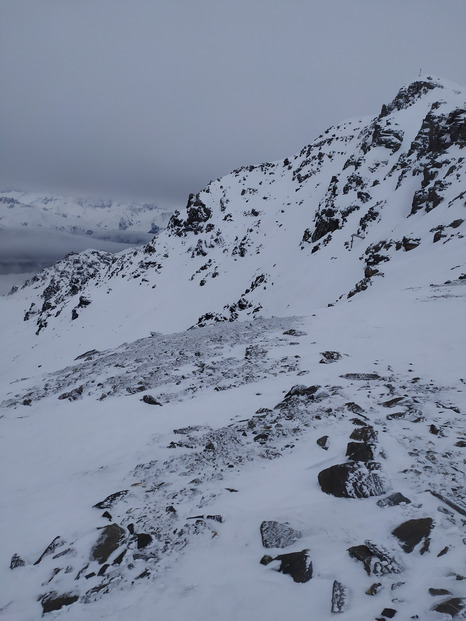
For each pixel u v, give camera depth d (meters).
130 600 3.97
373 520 4.34
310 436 7.17
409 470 5.28
